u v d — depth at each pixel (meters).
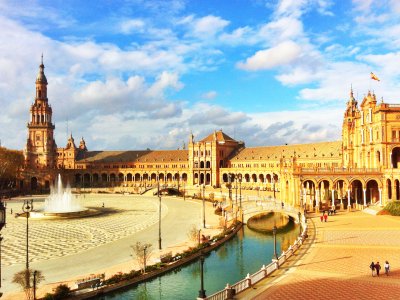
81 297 44.84
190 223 97.50
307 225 78.69
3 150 178.12
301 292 39.88
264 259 64.44
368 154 111.88
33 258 62.66
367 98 112.62
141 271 53.16
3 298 43.75
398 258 52.66
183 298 46.97
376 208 96.62
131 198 169.25
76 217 111.06
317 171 101.25
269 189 169.75
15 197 176.00
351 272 46.56
